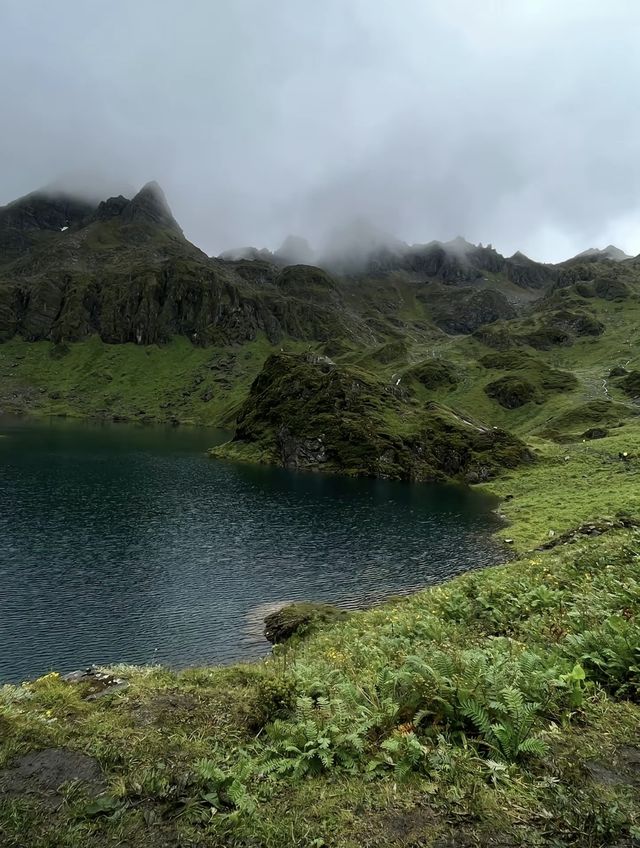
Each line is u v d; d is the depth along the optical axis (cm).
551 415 18725
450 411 15275
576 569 1998
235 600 4506
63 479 9906
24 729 839
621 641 980
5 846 571
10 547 5859
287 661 1506
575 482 9100
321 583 4947
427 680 890
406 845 557
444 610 1842
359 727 793
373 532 6906
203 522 7275
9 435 17475
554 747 710
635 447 10844
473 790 627
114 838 589
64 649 3588
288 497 9275
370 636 1736
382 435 12838
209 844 580
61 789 687
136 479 10306
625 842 534
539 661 979
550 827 560
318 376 15538
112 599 4488
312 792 672
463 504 8931
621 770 655
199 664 3338
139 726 912
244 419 16262
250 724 932
